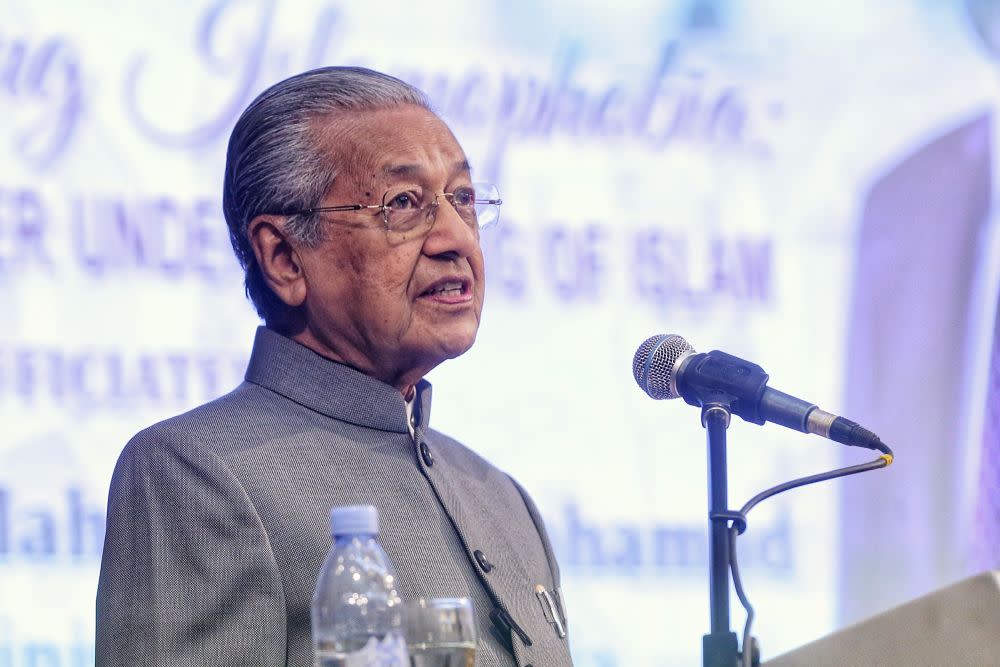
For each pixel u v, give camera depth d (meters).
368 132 6.99
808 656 5.09
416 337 6.93
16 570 11.30
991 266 14.07
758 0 14.04
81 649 11.34
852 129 14.07
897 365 13.81
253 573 6.23
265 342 7.20
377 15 12.92
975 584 4.80
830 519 13.35
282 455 6.66
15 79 11.91
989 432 13.73
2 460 11.41
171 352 11.93
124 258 11.93
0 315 11.57
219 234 12.20
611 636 12.62
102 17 12.18
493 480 7.74
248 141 7.15
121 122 12.10
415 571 6.58
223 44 12.45
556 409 12.87
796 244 13.80
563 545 12.67
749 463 13.25
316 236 6.96
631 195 13.41
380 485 6.79
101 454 11.65
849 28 14.19
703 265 13.50
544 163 13.22
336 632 5.20
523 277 12.99
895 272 13.95
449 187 7.09
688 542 12.95
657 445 13.02
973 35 14.38
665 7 13.76
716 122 13.75
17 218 11.73
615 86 13.53
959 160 14.22
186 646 6.12
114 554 6.40
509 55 13.27
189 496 6.36
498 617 6.68
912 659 4.83
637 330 13.20
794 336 13.65
